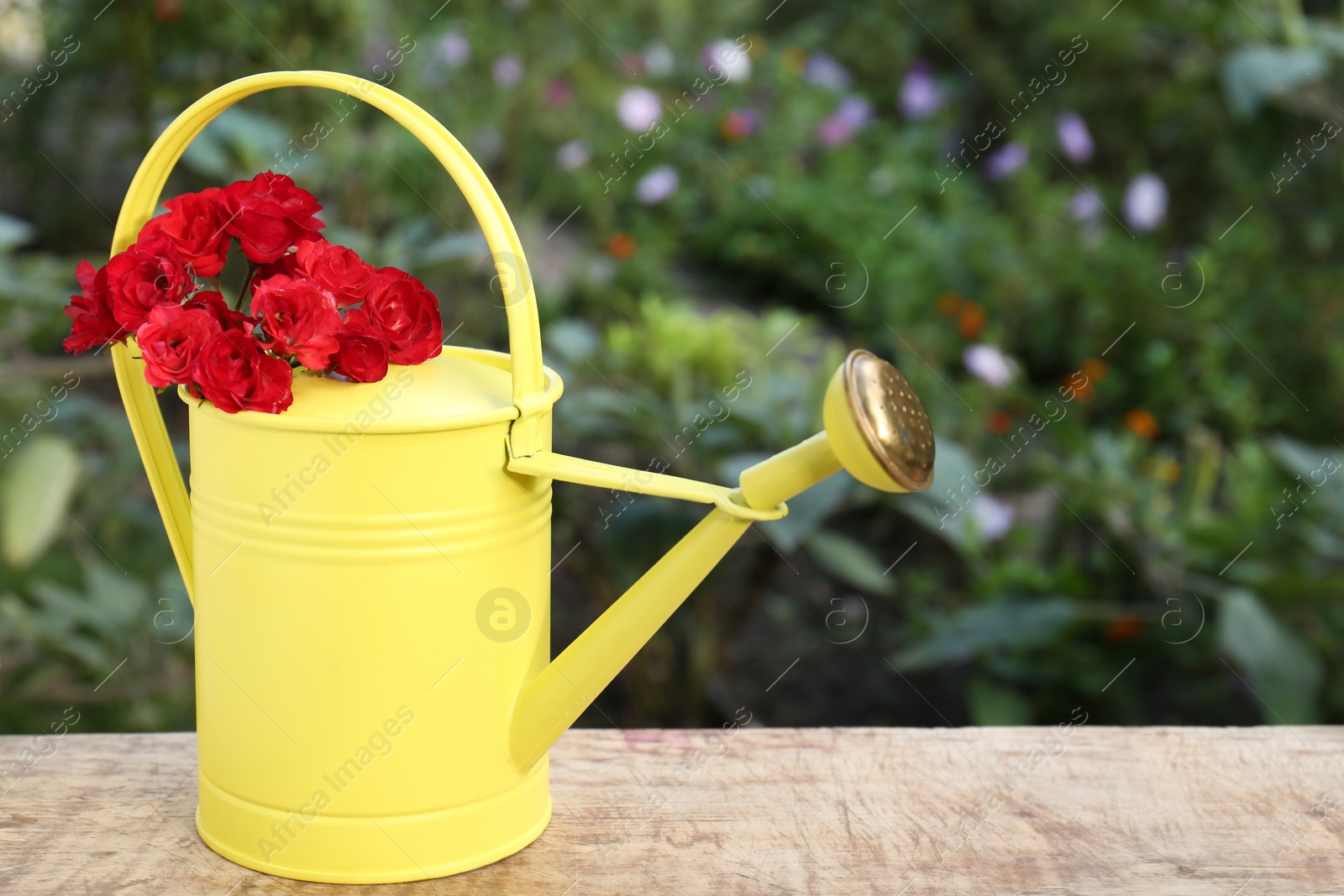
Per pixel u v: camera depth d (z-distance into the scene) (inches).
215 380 31.8
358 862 35.2
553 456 34.6
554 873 36.5
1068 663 82.6
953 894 35.9
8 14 98.0
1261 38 92.4
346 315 39.6
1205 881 36.6
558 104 123.5
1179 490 99.1
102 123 111.8
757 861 37.4
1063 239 125.8
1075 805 40.4
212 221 34.6
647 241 137.1
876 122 166.9
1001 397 108.1
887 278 134.1
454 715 34.8
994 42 160.2
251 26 95.2
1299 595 75.1
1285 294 115.0
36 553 74.0
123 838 37.8
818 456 31.4
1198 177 132.3
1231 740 44.5
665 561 34.3
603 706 88.0
